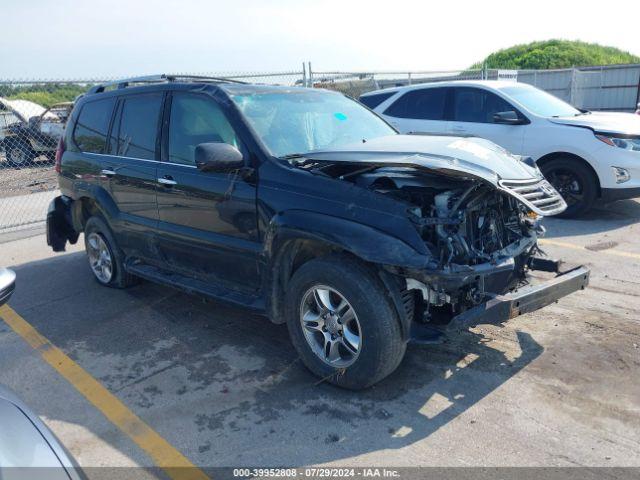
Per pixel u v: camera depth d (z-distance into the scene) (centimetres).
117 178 522
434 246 338
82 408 369
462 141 409
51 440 229
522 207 407
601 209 846
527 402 348
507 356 405
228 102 431
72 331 489
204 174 432
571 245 663
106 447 327
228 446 321
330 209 356
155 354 438
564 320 458
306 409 353
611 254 622
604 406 341
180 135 464
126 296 566
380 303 339
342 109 499
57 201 625
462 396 359
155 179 476
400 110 944
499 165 379
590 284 534
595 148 746
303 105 471
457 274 327
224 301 432
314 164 387
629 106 1980
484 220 374
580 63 3150
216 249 430
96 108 572
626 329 437
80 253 743
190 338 462
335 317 365
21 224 922
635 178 746
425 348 422
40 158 1762
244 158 408
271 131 423
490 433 321
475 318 334
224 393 376
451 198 355
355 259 352
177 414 355
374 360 345
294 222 363
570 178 781
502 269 354
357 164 365
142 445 327
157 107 490
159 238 485
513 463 296
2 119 1733
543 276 522
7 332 496
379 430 329
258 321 490
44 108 1825
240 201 403
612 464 292
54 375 415
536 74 2034
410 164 344
